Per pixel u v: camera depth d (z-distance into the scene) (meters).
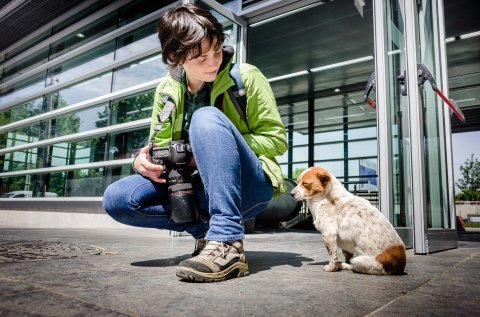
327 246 1.54
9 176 7.23
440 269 1.66
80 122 6.04
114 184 1.53
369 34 7.93
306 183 1.62
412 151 2.42
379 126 2.62
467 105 13.54
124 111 5.34
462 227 8.44
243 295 1.00
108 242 2.71
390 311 0.87
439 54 3.78
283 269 1.54
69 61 6.64
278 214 6.19
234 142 1.31
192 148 1.32
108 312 0.79
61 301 0.88
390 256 1.43
